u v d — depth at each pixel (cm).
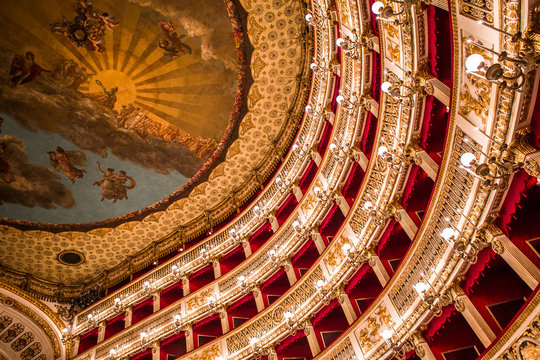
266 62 1903
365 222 1187
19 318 1967
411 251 938
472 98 703
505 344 652
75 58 1895
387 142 1085
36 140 2075
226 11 1758
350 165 1392
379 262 1109
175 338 1716
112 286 2288
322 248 1431
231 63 1903
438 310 833
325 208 1459
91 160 2158
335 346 1138
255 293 1582
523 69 566
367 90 1250
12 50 1858
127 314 1969
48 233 2225
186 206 2280
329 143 1547
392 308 985
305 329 1276
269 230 1862
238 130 2097
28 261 2244
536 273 646
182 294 1980
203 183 2231
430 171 913
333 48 1489
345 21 1234
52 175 2152
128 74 1945
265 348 1341
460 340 868
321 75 1628
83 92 1981
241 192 2228
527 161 603
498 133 643
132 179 2219
